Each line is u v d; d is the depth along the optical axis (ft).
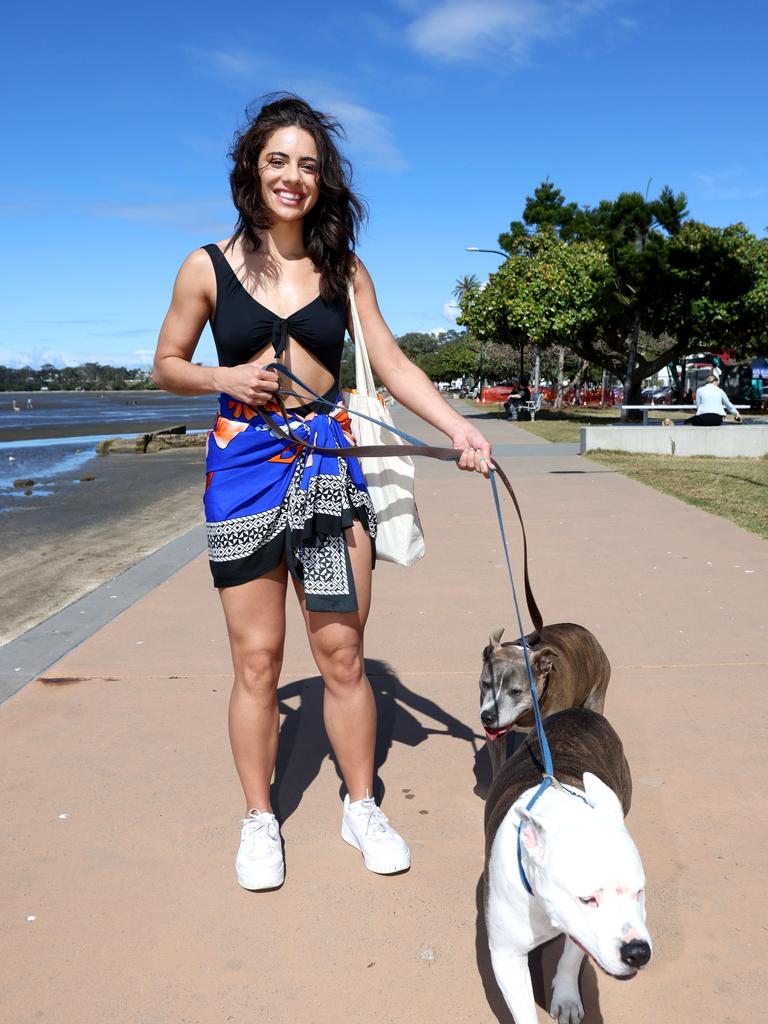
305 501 10.41
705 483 43.70
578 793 8.54
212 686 17.16
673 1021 8.57
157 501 48.65
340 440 10.80
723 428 59.11
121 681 17.47
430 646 19.43
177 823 12.22
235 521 10.54
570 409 154.51
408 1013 8.71
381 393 13.29
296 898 10.61
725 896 10.39
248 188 10.43
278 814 12.59
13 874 11.09
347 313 11.30
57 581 27.81
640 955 6.59
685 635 19.76
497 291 121.60
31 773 13.65
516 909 7.77
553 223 151.84
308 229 10.77
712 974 9.16
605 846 7.03
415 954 9.56
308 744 14.76
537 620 12.79
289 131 10.24
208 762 13.97
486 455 10.56
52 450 92.89
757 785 12.95
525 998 7.91
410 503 11.35
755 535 30.45
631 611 21.71
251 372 10.02
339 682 11.35
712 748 14.15
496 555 28.30
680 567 26.09
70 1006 8.87
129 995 9.01
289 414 10.58
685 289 99.55
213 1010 8.79
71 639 20.12
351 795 11.75
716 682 16.90
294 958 9.53
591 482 45.21
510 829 8.04
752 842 11.50
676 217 98.63
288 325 10.58
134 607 22.94
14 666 18.34
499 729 12.50
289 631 20.98
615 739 10.73
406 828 12.09
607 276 102.42
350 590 10.71
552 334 115.03
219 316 10.66
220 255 10.62
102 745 14.60
